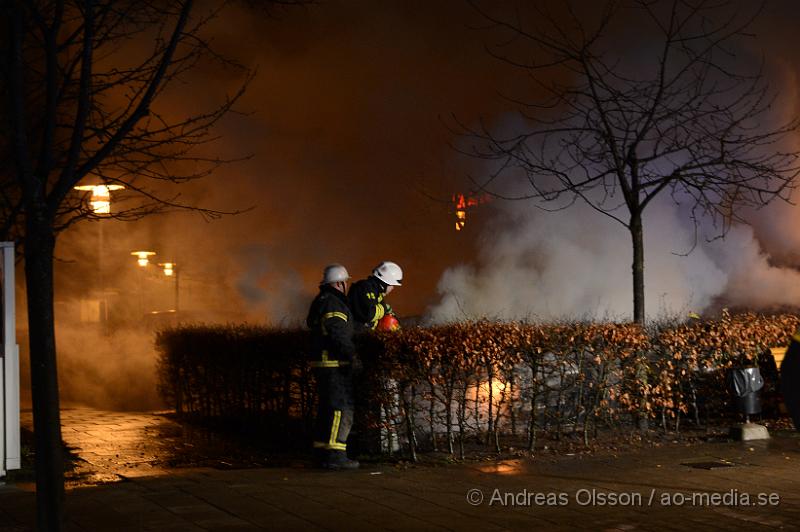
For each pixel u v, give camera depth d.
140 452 9.83
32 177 5.02
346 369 8.50
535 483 7.64
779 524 6.24
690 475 7.94
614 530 6.10
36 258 4.98
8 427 8.01
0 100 6.49
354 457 9.09
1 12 5.21
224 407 11.72
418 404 8.94
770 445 9.44
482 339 8.76
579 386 9.59
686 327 10.38
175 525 6.23
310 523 6.29
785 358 3.43
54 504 4.94
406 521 6.35
